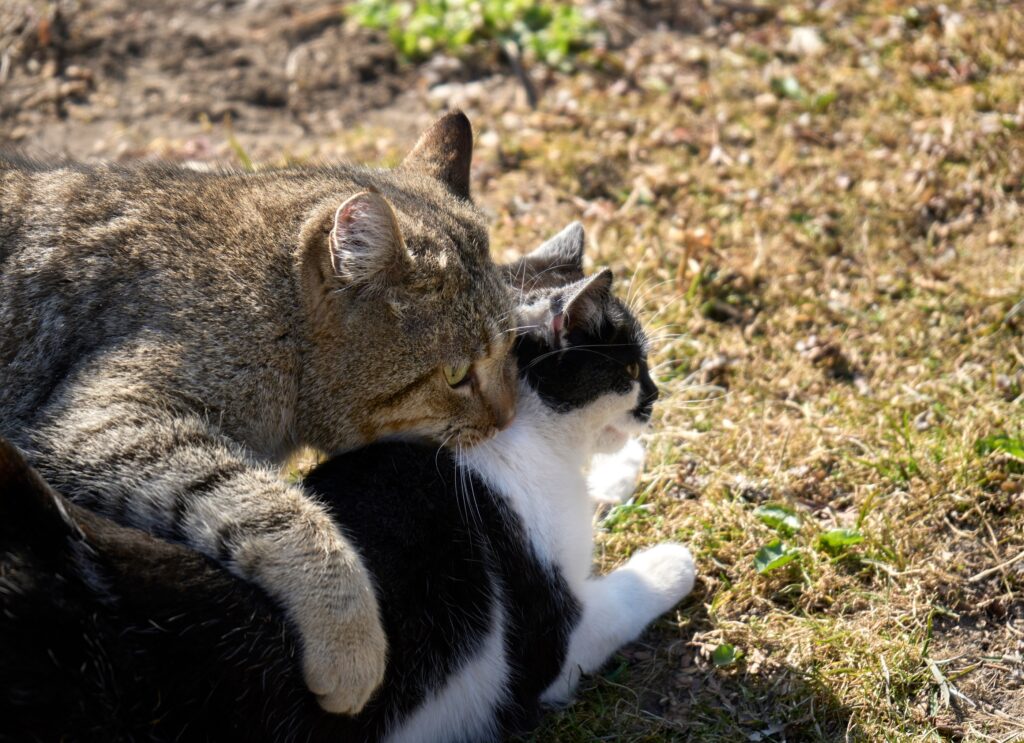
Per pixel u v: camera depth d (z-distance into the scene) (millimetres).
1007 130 1749
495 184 1754
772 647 1313
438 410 1275
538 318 1297
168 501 1175
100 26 2029
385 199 1248
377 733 1217
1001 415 1465
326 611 1159
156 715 1130
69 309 1242
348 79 1945
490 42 2002
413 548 1225
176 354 1225
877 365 1544
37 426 1211
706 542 1386
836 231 1680
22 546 1121
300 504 1185
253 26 2066
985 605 1342
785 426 1481
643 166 1766
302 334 1265
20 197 1283
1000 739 1265
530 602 1263
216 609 1142
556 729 1276
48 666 1106
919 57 1883
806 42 1954
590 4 2092
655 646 1327
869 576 1363
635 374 1331
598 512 1421
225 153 1800
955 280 1607
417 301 1260
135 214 1273
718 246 1663
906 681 1291
